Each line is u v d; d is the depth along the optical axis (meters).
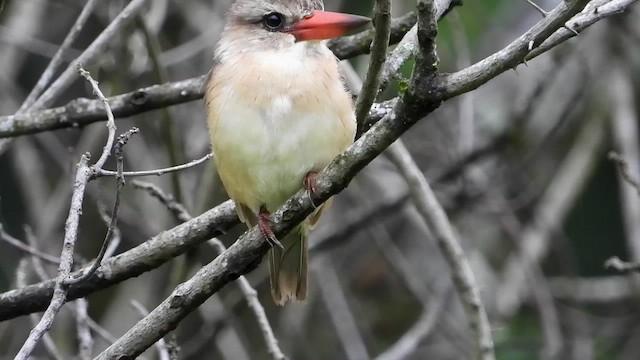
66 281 5.70
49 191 13.32
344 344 11.21
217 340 11.50
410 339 10.81
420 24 5.49
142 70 10.31
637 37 12.15
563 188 11.80
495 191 11.98
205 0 12.99
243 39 7.37
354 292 13.02
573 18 5.89
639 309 11.84
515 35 12.28
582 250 13.45
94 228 12.53
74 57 11.72
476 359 8.72
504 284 11.24
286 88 7.06
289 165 7.11
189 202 10.61
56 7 13.40
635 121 12.46
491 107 12.92
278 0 7.39
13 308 7.25
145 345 6.40
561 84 12.82
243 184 7.29
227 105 7.15
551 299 11.36
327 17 7.32
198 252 9.33
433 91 5.64
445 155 12.32
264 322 7.72
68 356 10.99
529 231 11.57
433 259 12.66
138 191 12.27
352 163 6.09
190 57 12.16
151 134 12.26
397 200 11.23
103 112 8.31
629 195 11.14
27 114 8.36
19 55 12.87
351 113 7.03
